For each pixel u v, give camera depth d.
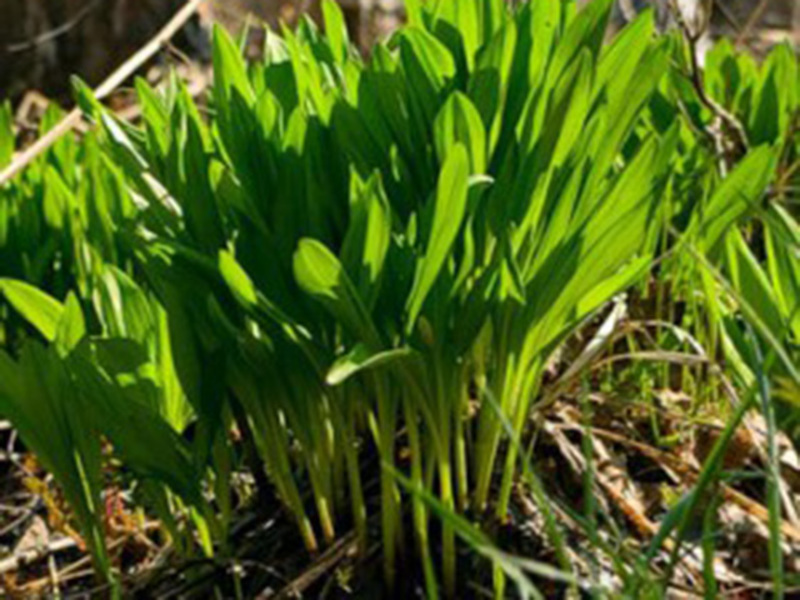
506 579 0.68
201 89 1.51
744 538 0.72
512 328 0.66
